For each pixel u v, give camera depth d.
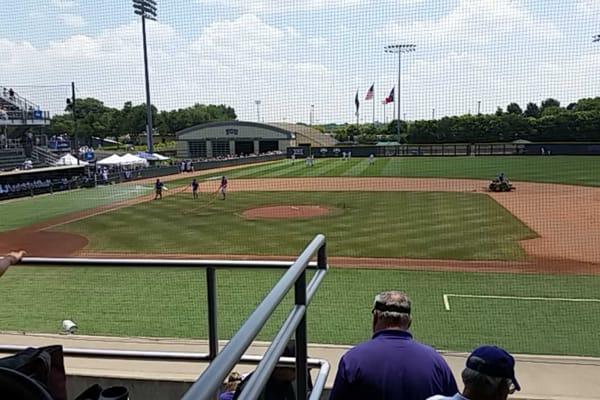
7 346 2.65
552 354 6.64
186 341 5.68
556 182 30.08
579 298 9.34
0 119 42.22
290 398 2.26
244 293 9.64
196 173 43.19
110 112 49.94
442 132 50.31
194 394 0.88
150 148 43.56
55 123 50.03
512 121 47.25
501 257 12.98
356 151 54.66
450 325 7.93
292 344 2.26
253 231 17.72
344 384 2.48
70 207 25.08
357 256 13.19
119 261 2.53
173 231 18.11
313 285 1.84
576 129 45.34
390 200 24.38
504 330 7.69
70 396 4.12
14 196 29.89
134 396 4.14
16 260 2.43
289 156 57.34
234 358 1.03
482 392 2.29
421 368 2.44
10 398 1.13
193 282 10.45
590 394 4.46
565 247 14.05
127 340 5.77
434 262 12.46
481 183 30.53
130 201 26.84
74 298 9.62
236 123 56.19
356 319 8.23
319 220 19.50
